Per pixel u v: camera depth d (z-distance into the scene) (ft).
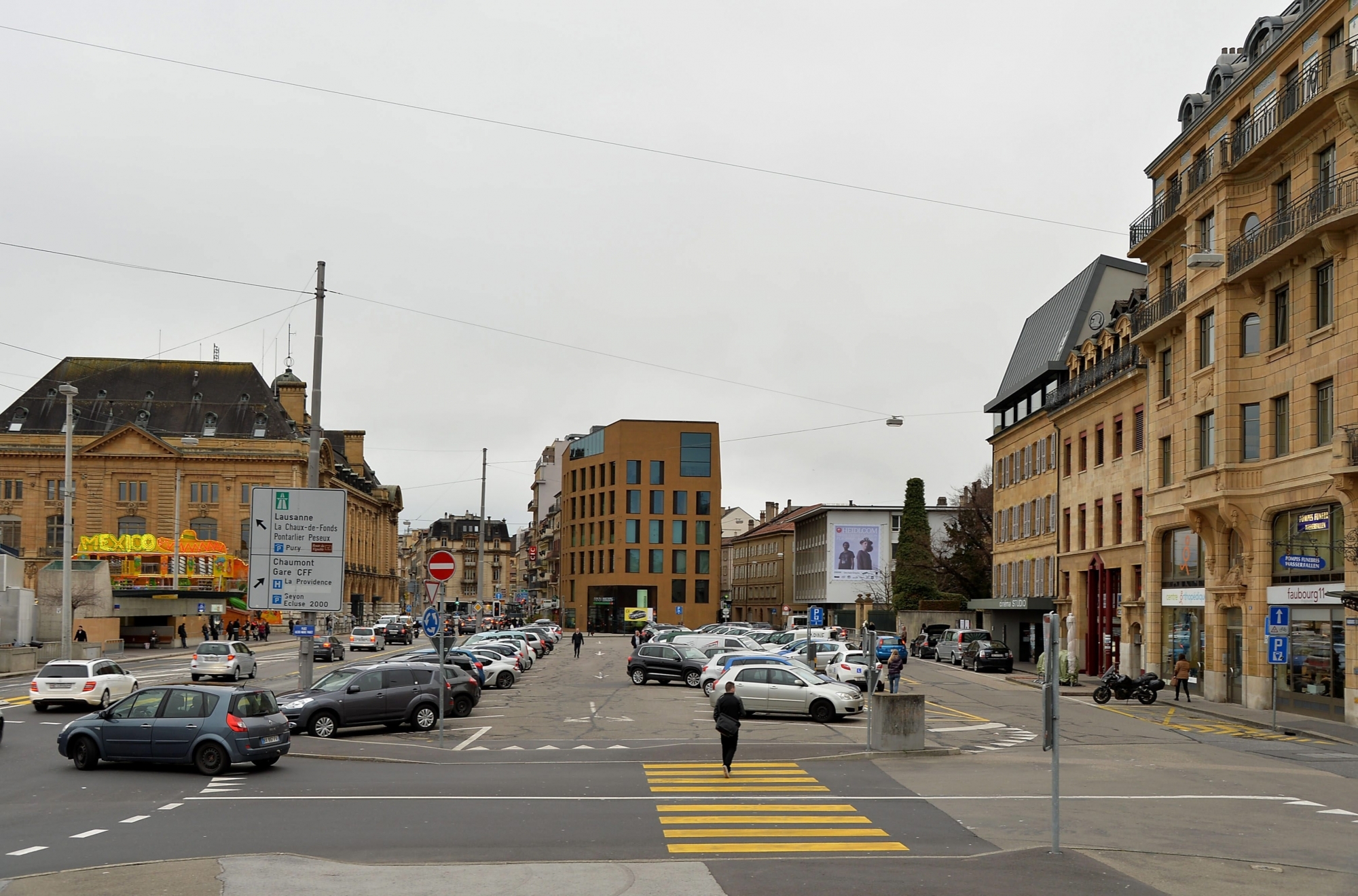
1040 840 49.85
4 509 356.38
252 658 164.04
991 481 339.16
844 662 150.71
